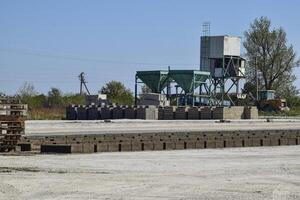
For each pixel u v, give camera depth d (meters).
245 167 21.06
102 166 20.70
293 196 14.69
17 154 25.72
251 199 14.14
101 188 15.45
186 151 28.61
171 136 35.38
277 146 33.69
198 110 72.88
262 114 101.06
